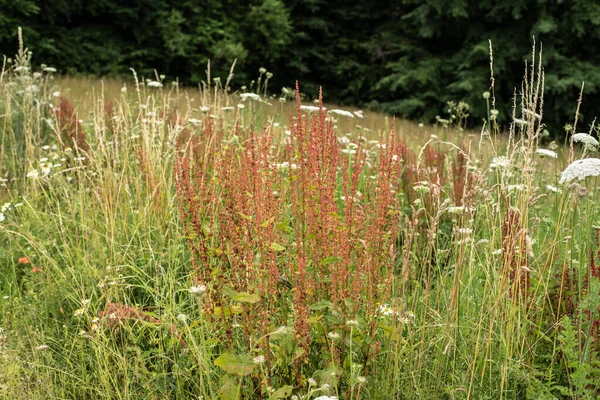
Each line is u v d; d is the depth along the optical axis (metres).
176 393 3.07
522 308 3.24
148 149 4.84
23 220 4.58
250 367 2.57
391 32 24.28
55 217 4.63
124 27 22.28
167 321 3.36
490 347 3.10
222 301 2.85
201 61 22.28
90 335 3.29
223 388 2.58
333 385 2.61
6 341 3.39
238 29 24.02
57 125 5.82
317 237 2.94
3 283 4.34
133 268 3.80
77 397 3.22
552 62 19.67
